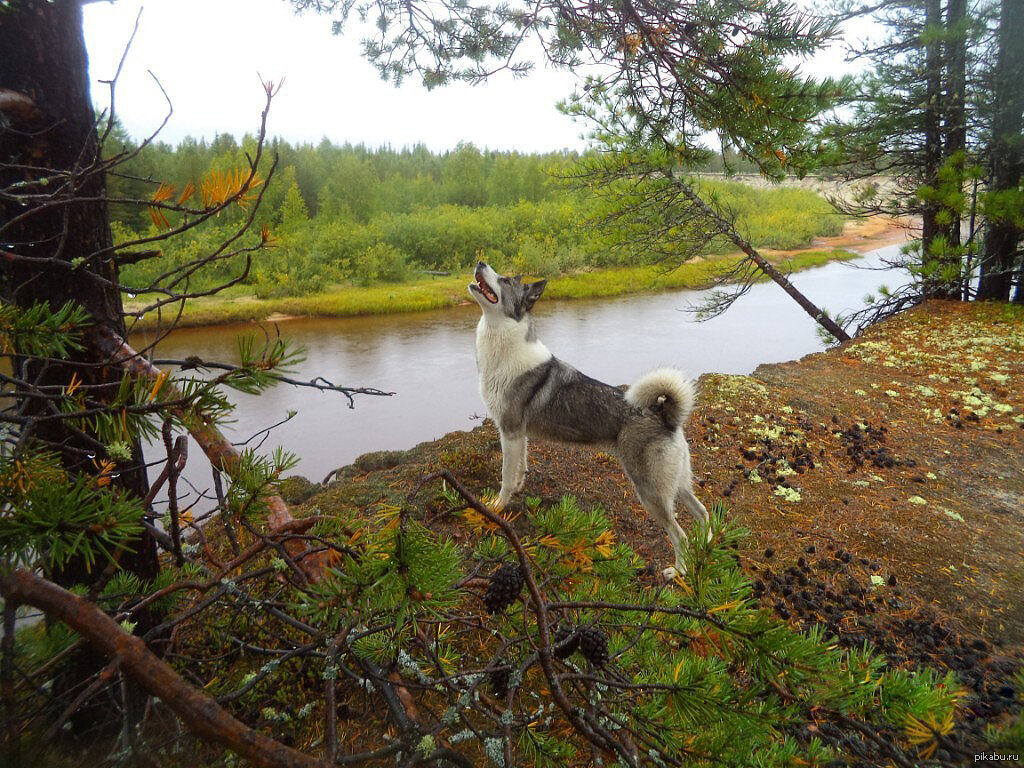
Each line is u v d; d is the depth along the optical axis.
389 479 5.13
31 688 1.25
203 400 1.14
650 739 1.60
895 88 11.08
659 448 4.20
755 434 6.33
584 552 1.89
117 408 1.14
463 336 18.77
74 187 1.52
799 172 3.35
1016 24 8.45
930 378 8.31
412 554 1.17
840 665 1.52
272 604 1.74
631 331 18.80
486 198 58.75
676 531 4.18
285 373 1.19
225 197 1.51
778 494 5.21
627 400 4.34
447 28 4.41
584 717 1.44
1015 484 5.51
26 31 1.98
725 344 17.02
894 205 11.67
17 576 1.05
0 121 1.93
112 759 1.37
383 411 11.77
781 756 1.49
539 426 4.58
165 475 1.61
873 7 10.41
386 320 21.73
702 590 1.58
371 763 2.24
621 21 3.40
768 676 1.47
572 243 33.78
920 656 3.38
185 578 1.86
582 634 1.51
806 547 4.45
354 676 1.70
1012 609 3.83
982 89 10.13
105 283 1.64
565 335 18.39
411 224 36.16
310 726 2.41
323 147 84.12
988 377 8.20
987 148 10.62
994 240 11.80
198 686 1.92
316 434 10.60
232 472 1.58
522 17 4.11
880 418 6.96
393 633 1.52
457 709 1.54
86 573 2.24
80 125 2.15
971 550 4.46
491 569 2.06
